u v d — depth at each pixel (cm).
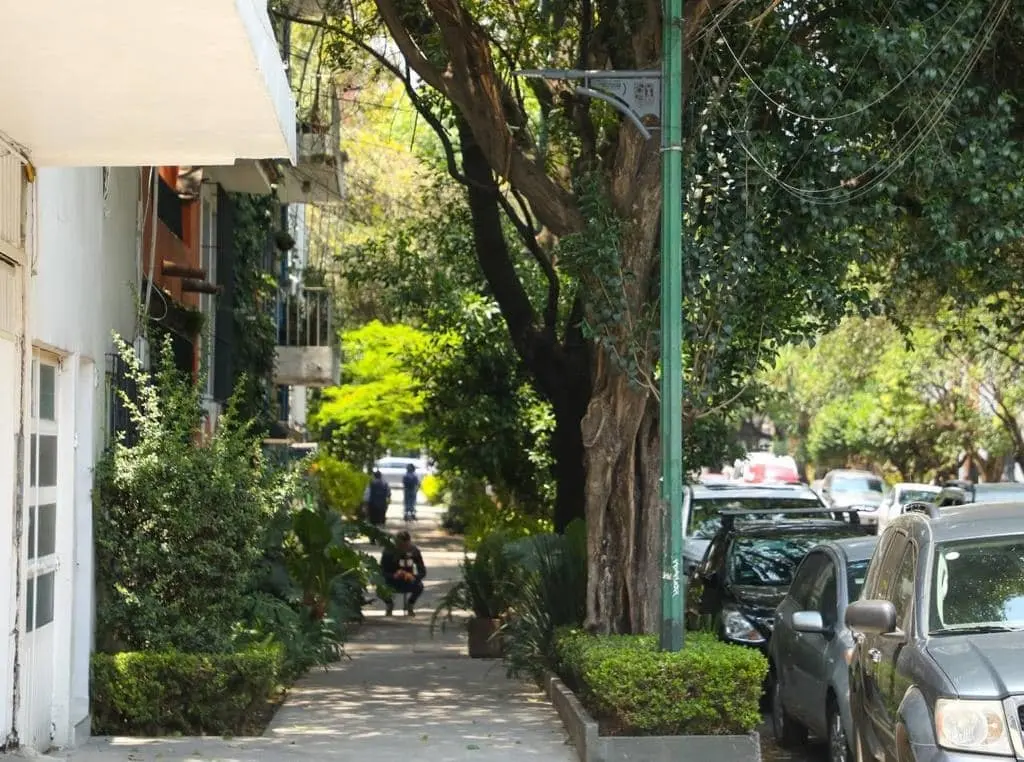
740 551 1477
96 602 1121
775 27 1295
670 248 1030
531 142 1576
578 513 1894
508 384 2469
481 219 1859
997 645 686
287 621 1434
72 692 1055
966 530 791
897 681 722
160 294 1447
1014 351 3291
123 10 616
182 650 1128
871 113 1274
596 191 1184
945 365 4100
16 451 893
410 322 3534
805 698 1086
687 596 1499
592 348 1330
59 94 757
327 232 3375
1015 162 1295
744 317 1241
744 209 1216
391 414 3600
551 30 1670
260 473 1188
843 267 1283
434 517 5462
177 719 1116
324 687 1462
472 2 1672
